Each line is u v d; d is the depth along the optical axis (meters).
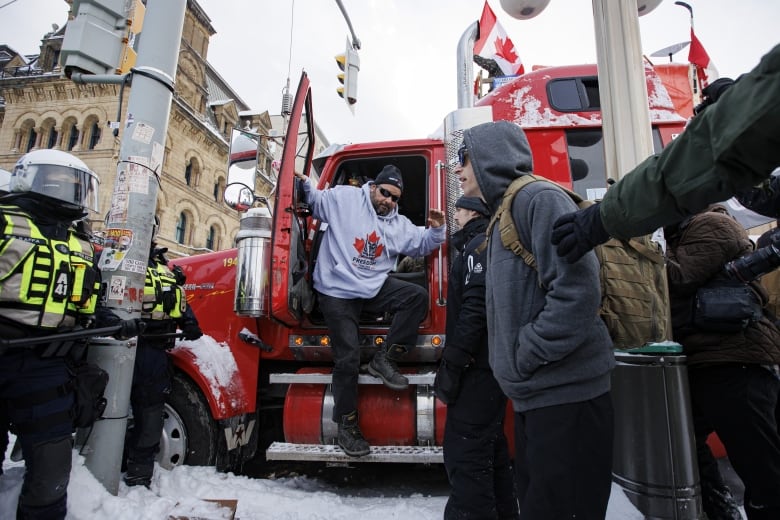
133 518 2.24
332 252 2.86
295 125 2.83
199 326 3.28
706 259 2.03
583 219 1.20
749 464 1.96
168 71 2.95
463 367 2.01
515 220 1.53
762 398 1.97
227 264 3.38
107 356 2.55
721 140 0.84
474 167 1.71
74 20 2.83
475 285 2.03
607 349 1.44
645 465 1.92
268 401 3.49
